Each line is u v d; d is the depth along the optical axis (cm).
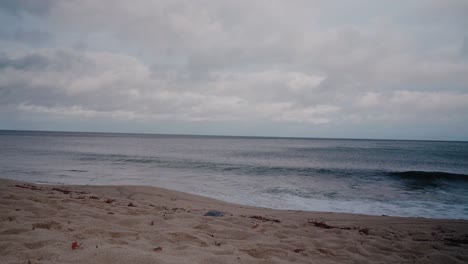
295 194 1521
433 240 645
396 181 2097
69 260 270
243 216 751
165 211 667
